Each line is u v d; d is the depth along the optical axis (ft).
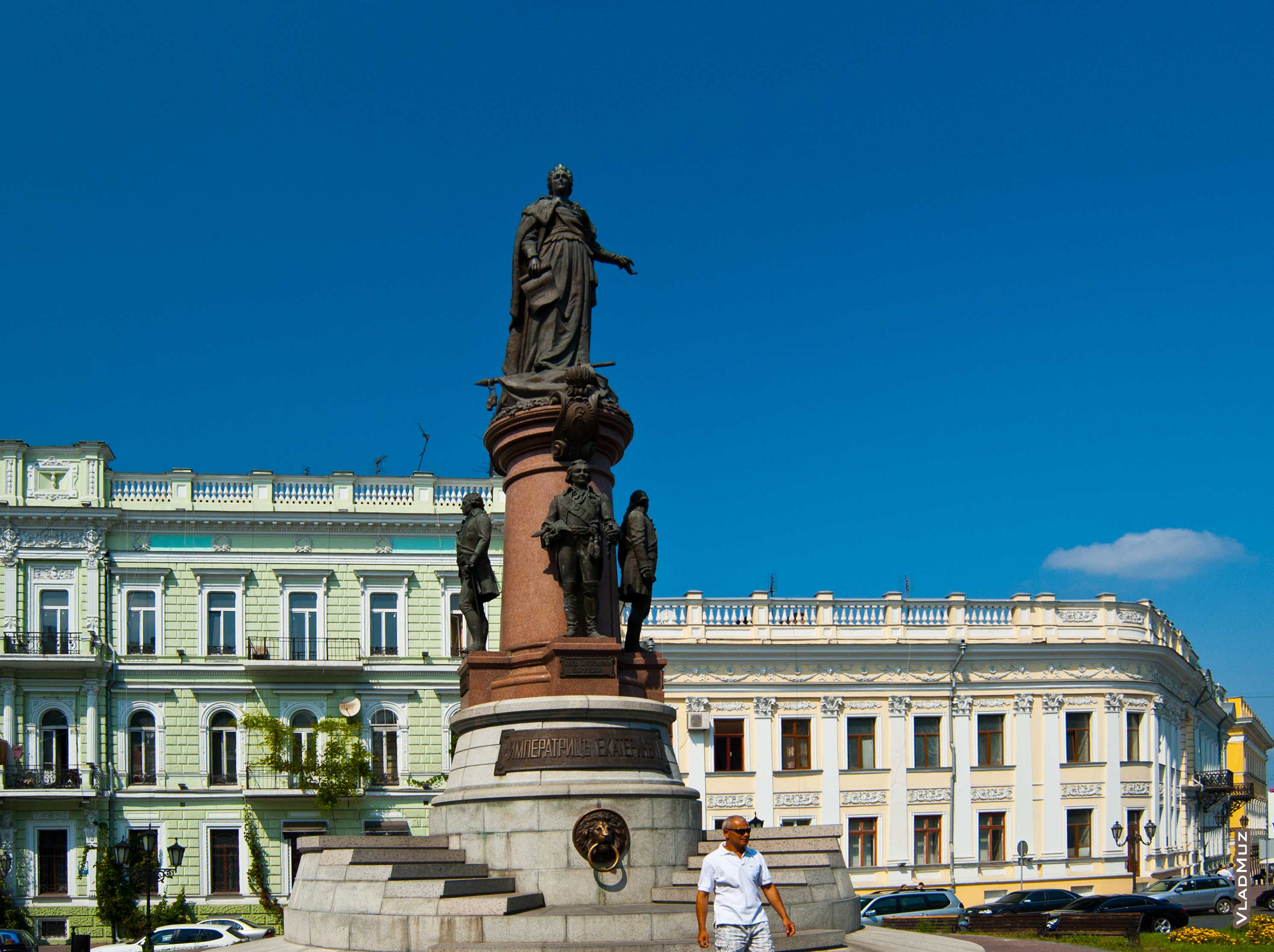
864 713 139.85
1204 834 178.81
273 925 130.93
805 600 141.79
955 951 43.75
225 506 141.08
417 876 42.16
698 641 137.80
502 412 52.08
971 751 140.77
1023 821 140.15
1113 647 144.56
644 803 45.09
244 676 137.49
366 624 140.77
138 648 137.08
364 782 136.46
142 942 104.22
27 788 128.98
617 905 43.32
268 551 140.26
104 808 132.36
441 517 142.51
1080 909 99.35
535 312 53.42
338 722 135.64
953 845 138.10
